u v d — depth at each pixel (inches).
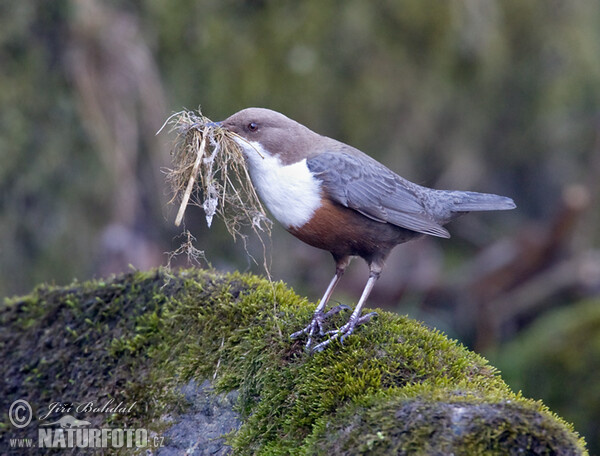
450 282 552.1
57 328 244.1
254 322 217.9
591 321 405.1
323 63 520.4
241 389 206.1
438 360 197.8
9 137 439.5
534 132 605.9
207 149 233.9
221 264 500.1
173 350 222.1
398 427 166.7
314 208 243.0
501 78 576.7
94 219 459.2
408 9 525.3
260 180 249.1
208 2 502.6
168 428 208.7
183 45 497.4
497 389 185.8
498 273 534.3
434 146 575.8
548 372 397.4
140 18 481.7
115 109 458.3
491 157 612.4
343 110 530.0
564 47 579.5
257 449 192.5
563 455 157.8
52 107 451.2
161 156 465.4
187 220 498.6
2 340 248.7
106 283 244.8
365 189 246.7
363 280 541.0
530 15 569.6
